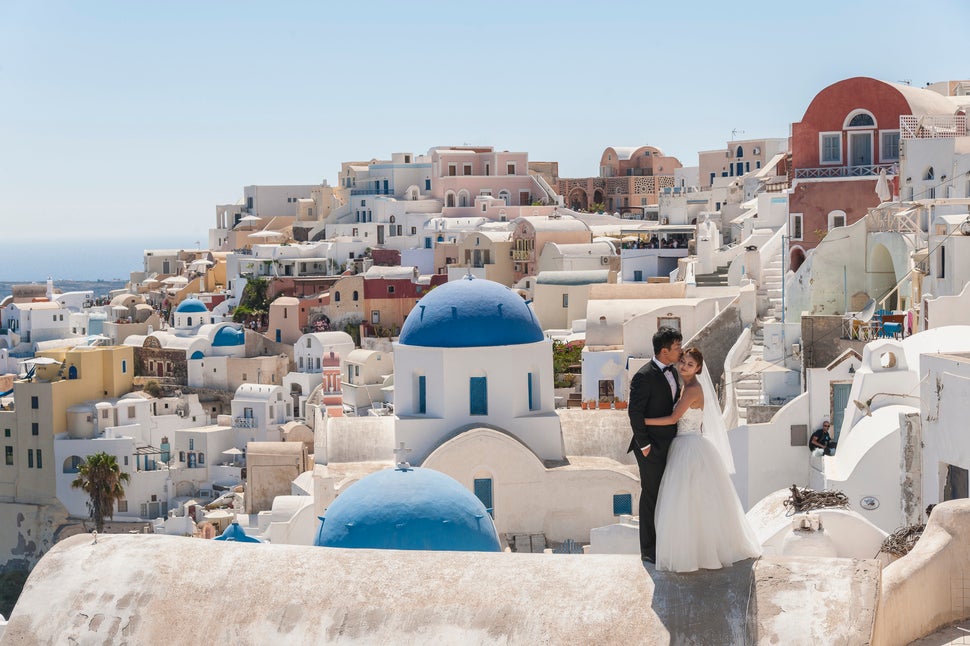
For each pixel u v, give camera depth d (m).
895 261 47.56
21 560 92.75
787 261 60.62
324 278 127.94
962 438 23.81
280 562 13.20
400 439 44.31
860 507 30.34
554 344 81.12
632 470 43.75
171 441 99.12
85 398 96.00
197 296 142.62
